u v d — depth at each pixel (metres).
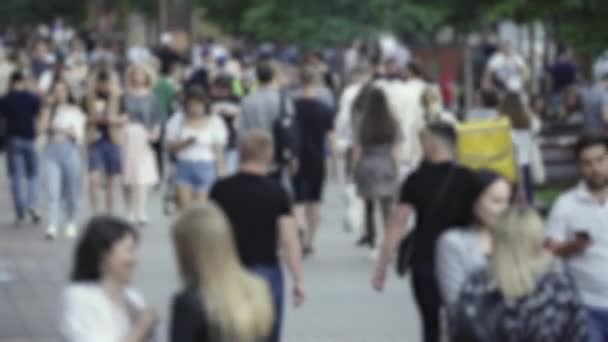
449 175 22.06
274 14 74.75
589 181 20.33
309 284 33.78
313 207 37.97
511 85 66.06
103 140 42.81
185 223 14.98
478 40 78.25
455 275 17.45
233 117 48.16
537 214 15.27
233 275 14.91
